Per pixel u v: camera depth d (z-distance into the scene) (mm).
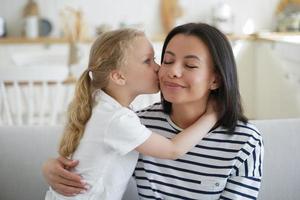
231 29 4387
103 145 1095
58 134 1512
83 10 4457
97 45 1159
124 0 4484
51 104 2697
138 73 1121
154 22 4527
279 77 3816
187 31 1089
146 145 1076
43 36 4340
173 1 4473
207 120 1144
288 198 1454
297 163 1465
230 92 1115
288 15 4441
